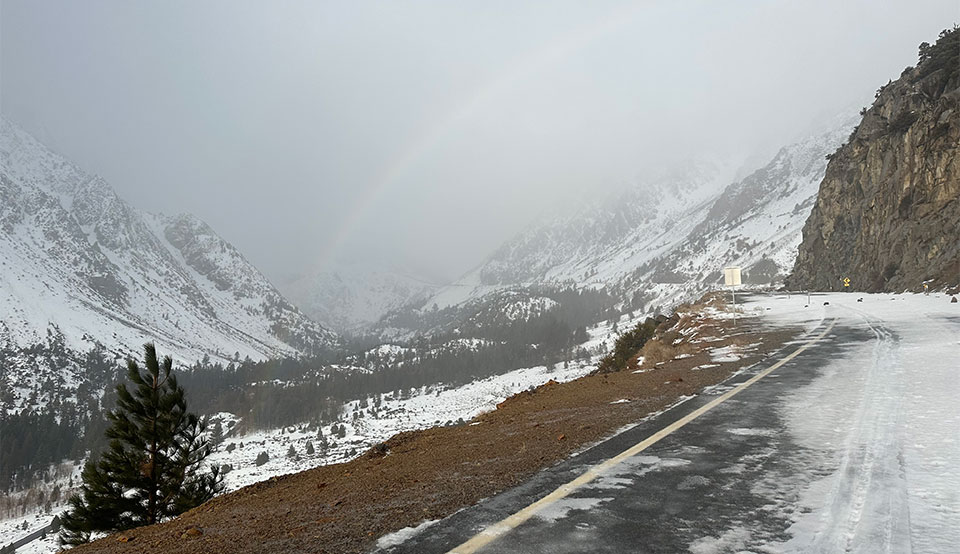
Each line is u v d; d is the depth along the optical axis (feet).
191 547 13.75
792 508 13.48
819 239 254.27
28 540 231.30
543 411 33.73
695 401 29.99
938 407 24.43
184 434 47.93
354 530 13.56
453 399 589.32
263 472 306.35
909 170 167.32
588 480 16.60
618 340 97.19
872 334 60.13
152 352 47.88
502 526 13.01
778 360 45.68
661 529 12.46
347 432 475.31
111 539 17.52
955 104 152.56
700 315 108.99
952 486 14.46
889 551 10.77
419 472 20.45
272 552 12.43
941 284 128.36
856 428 21.63
